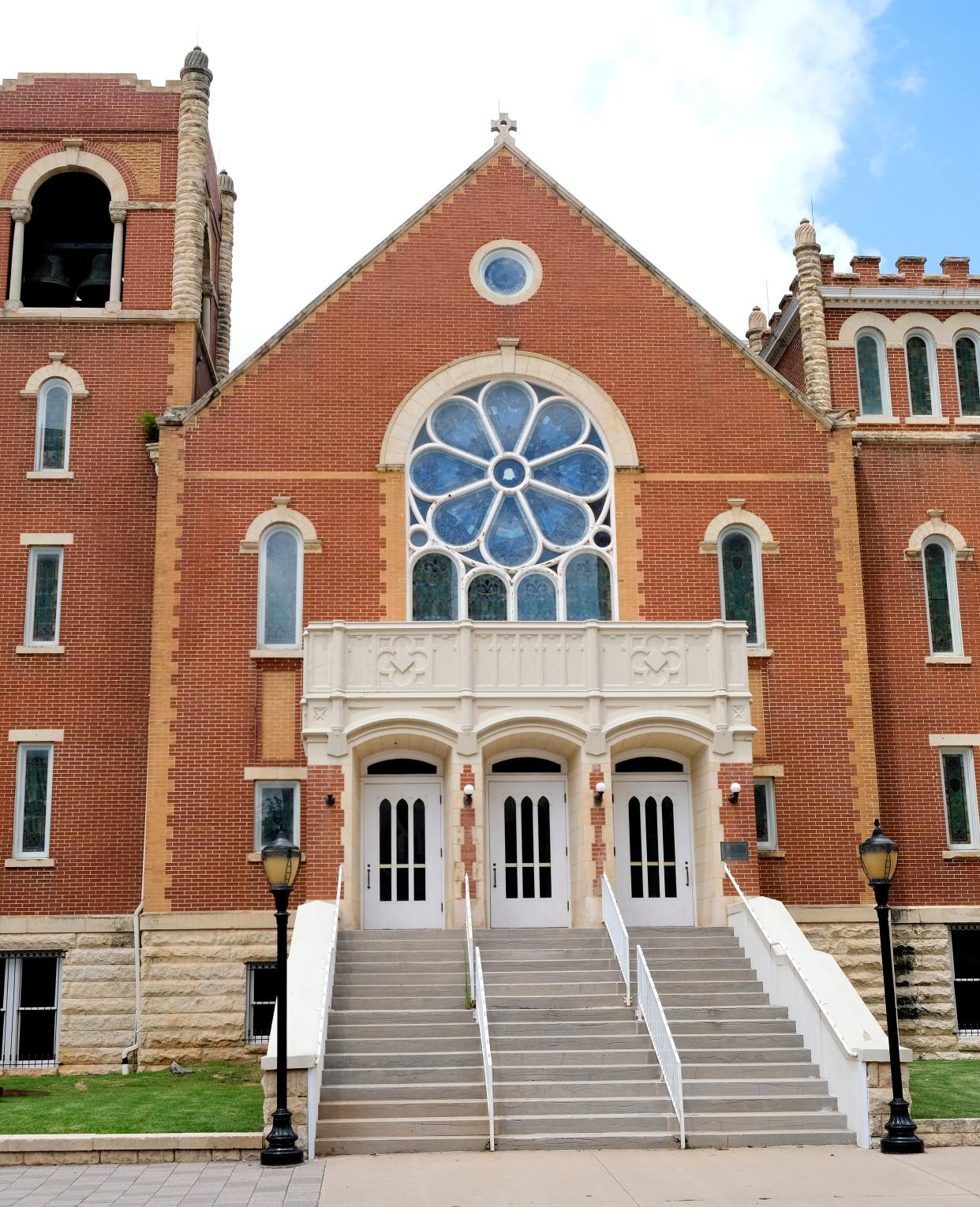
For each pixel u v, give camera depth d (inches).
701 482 1104.8
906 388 1208.8
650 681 989.2
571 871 999.0
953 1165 668.1
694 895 1013.2
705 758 991.0
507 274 1139.9
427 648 979.9
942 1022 1051.9
